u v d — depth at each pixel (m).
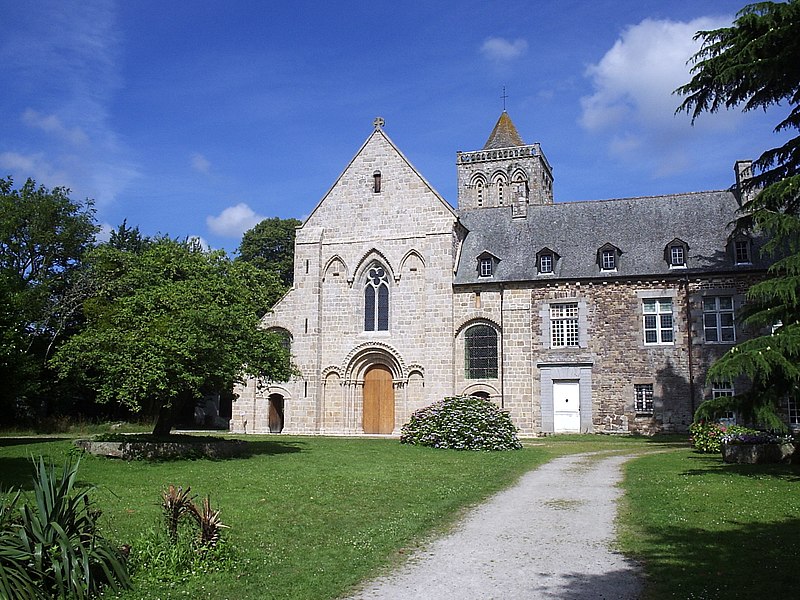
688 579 9.46
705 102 24.06
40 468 9.20
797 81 21.50
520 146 61.78
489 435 28.28
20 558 8.09
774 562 10.09
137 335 23.06
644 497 15.73
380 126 43.69
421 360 40.41
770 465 20.48
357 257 42.41
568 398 38.72
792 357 18.59
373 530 12.73
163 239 54.28
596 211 42.38
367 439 34.81
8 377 30.00
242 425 42.25
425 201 41.81
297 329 42.25
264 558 10.74
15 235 50.50
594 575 9.90
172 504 10.65
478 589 9.35
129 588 8.93
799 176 19.52
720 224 39.28
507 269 40.94
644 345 38.00
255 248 65.00
